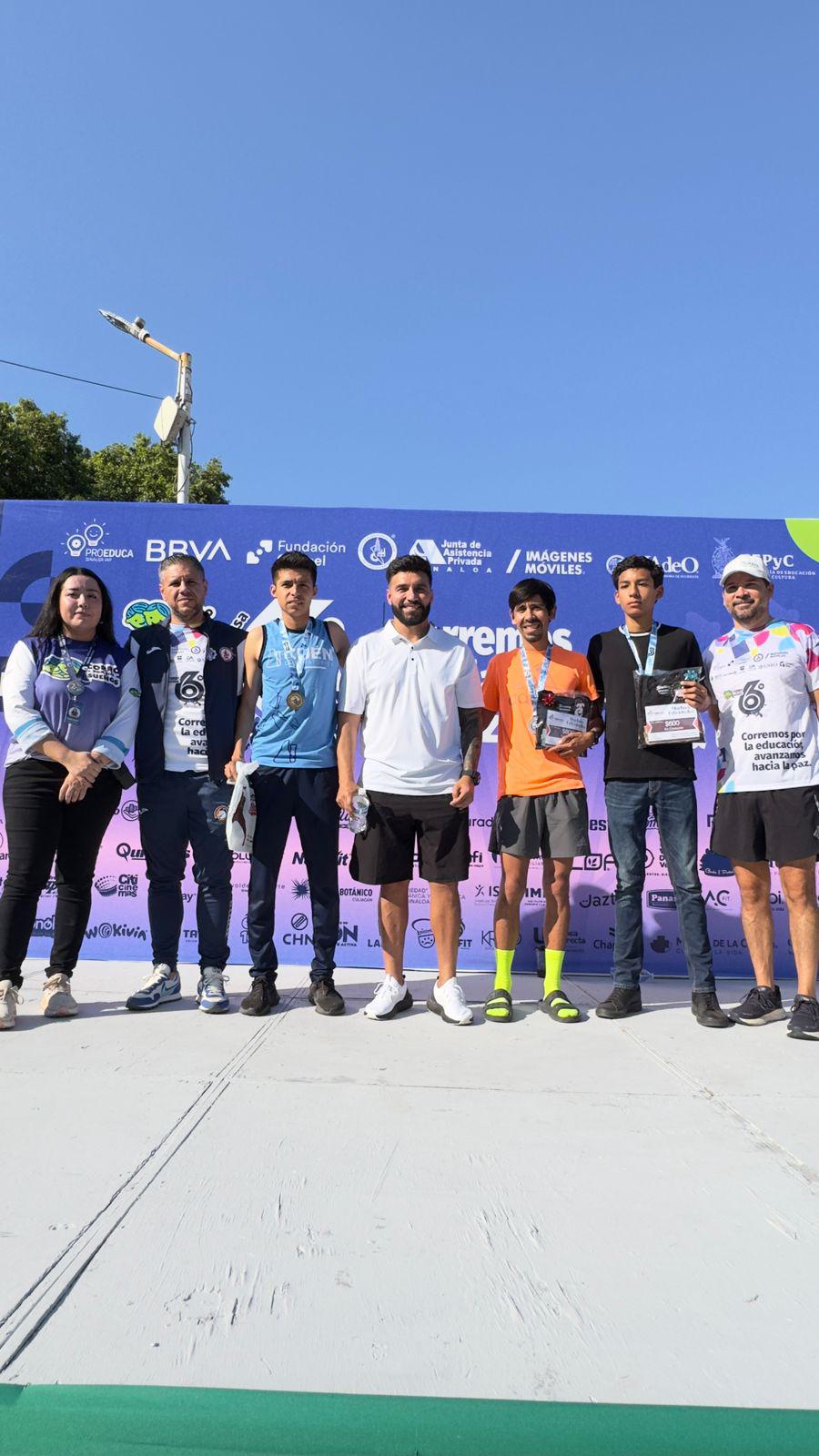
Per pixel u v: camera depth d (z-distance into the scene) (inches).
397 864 147.1
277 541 195.8
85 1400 51.6
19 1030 131.5
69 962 143.1
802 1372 55.6
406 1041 129.6
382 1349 56.9
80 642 146.9
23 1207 74.7
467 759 148.6
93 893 190.4
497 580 194.4
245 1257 67.6
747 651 151.9
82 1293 62.2
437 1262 67.5
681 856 149.3
